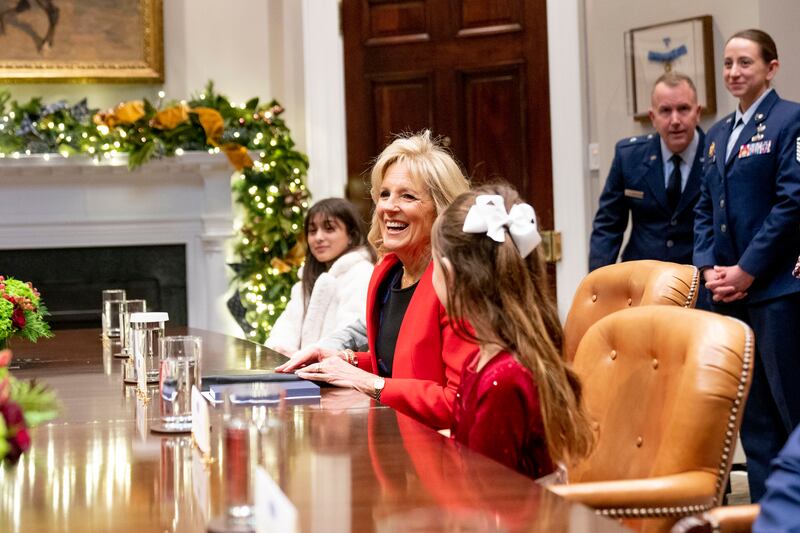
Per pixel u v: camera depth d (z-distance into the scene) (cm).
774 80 451
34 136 581
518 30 552
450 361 223
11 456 143
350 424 187
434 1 570
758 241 352
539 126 548
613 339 206
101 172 591
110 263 599
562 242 542
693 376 177
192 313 602
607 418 200
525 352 172
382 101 580
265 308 586
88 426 193
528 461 175
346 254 390
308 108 591
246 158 580
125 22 619
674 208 426
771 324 354
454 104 566
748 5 455
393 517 125
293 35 611
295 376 240
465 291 175
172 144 584
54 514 131
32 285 593
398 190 250
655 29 488
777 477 124
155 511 132
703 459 173
